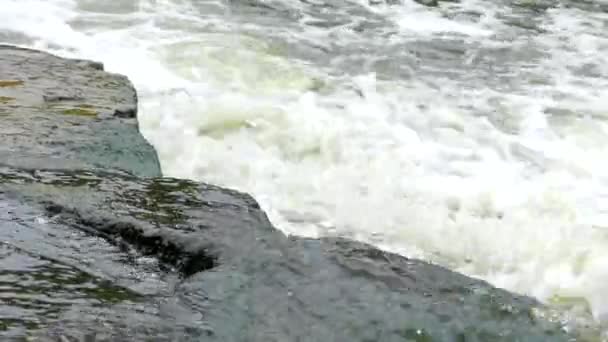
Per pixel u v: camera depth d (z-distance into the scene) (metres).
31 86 7.00
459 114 8.21
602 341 4.60
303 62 9.42
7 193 4.90
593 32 11.51
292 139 7.27
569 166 7.23
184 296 4.00
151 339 3.57
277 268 4.34
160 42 9.58
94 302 3.84
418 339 3.91
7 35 9.38
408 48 10.30
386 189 6.54
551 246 5.66
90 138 6.04
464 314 4.14
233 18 10.88
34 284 3.92
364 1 12.50
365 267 4.43
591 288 5.21
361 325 3.93
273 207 6.23
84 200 4.88
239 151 7.08
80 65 7.84
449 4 12.66
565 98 8.85
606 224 6.10
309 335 3.82
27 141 5.79
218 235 4.62
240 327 3.80
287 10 11.62
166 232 4.58
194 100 7.89
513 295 4.41
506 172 7.01
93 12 10.48
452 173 6.89
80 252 4.38
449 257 5.58
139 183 5.25
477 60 10.01
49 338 3.44
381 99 8.45
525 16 12.20
